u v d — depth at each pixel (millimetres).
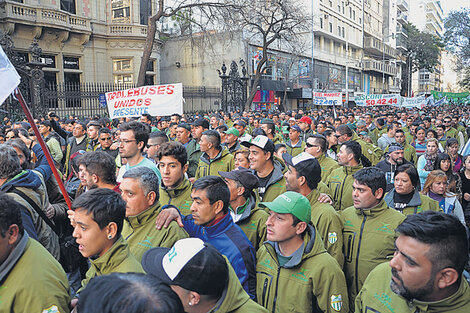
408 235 1796
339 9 50469
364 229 3312
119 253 2229
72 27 23656
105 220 2139
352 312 3354
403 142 8219
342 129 7043
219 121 12062
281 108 36375
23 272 1961
